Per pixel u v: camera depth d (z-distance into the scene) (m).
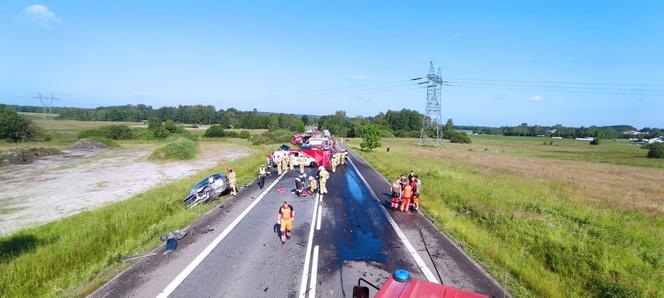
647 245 12.82
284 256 11.27
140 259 10.89
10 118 56.38
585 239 12.79
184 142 42.69
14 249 11.71
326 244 12.41
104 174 30.02
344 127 124.69
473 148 81.31
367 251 11.79
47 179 27.50
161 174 30.17
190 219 15.04
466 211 17.28
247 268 10.34
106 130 69.94
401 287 5.89
